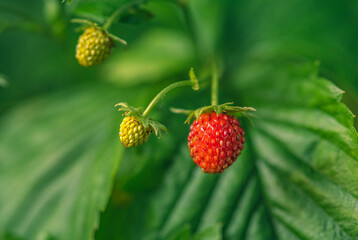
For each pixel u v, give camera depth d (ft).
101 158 0.83
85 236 0.78
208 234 0.75
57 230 0.81
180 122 0.81
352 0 0.85
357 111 0.81
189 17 0.85
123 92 0.90
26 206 0.84
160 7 0.91
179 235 0.76
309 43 0.85
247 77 0.86
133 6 0.77
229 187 0.78
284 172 0.77
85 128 0.88
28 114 0.92
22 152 0.88
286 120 0.79
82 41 0.76
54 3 0.85
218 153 0.71
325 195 0.74
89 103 0.91
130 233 0.77
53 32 0.87
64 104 0.91
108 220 0.78
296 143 0.77
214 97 0.75
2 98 0.92
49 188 0.85
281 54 0.86
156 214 0.78
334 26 0.85
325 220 0.74
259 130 0.80
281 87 0.82
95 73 0.93
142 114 0.72
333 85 0.77
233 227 0.77
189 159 0.79
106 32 0.76
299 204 0.75
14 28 0.89
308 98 0.79
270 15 0.89
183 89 0.86
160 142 0.80
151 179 0.78
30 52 0.93
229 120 0.72
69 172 0.85
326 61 0.83
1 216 0.84
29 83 0.93
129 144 0.72
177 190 0.78
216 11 0.92
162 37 0.93
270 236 0.75
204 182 0.78
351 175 0.73
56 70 0.93
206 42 0.92
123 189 0.78
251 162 0.79
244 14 0.91
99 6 0.77
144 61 0.92
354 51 0.83
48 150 0.87
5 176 0.87
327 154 0.75
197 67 0.90
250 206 0.77
